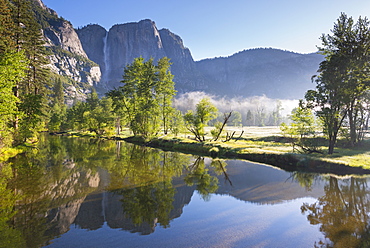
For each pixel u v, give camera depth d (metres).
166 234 7.86
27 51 34.44
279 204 11.28
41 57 37.50
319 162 21.23
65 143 40.94
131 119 49.28
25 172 16.75
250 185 15.03
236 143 38.28
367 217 9.40
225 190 13.78
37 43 36.66
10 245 6.83
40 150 29.91
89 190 12.75
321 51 30.20
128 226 8.45
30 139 38.03
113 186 13.77
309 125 28.14
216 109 37.56
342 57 23.28
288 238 7.61
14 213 9.33
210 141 38.12
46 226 8.22
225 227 8.55
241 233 8.04
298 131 28.77
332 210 10.30
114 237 7.54
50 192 12.16
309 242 7.29
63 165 19.77
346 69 23.42
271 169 20.72
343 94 23.05
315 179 16.80
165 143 39.72
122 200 11.28
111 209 10.04
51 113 85.81
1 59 21.03
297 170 20.34
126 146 38.09
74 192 12.33
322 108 24.59
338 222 8.92
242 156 27.88
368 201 11.59
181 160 24.98
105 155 26.73
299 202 11.59
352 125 31.83
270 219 9.36
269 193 13.23
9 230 7.84
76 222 8.65
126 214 9.57
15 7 32.44
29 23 35.06
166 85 47.78
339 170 19.84
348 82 22.78
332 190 13.76
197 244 7.19
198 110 37.94
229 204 11.26
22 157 23.66
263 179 16.81
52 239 7.29
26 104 29.58
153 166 20.72
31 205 10.24
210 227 8.52
